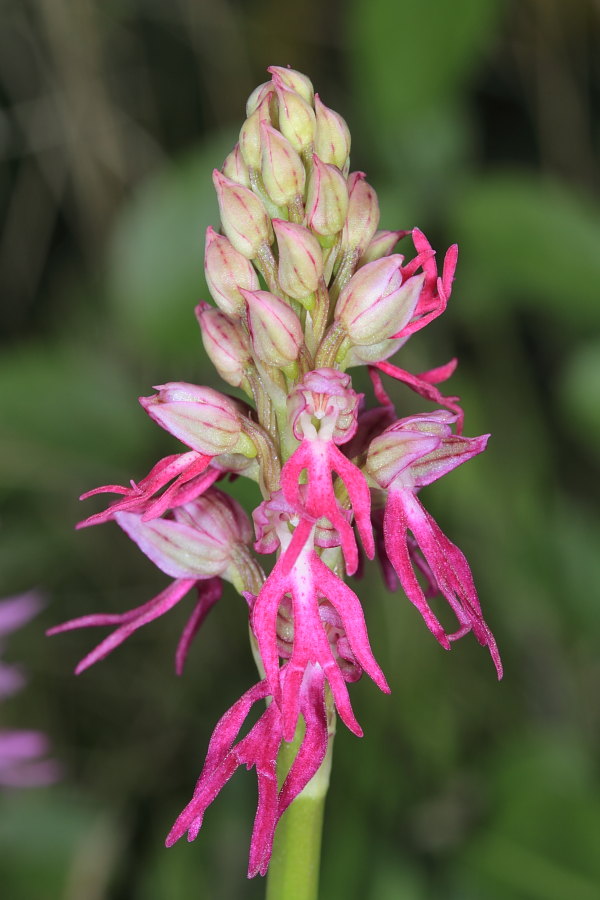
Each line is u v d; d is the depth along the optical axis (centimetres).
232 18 40
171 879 30
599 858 26
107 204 40
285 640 19
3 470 31
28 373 31
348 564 18
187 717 38
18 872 27
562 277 31
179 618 39
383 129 33
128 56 41
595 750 34
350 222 19
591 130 42
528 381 40
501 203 30
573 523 32
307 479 19
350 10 31
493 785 27
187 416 19
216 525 20
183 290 30
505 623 35
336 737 30
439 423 19
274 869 20
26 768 28
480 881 26
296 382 19
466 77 32
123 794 37
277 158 19
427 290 19
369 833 29
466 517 35
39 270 43
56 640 39
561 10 39
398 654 32
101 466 32
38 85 40
